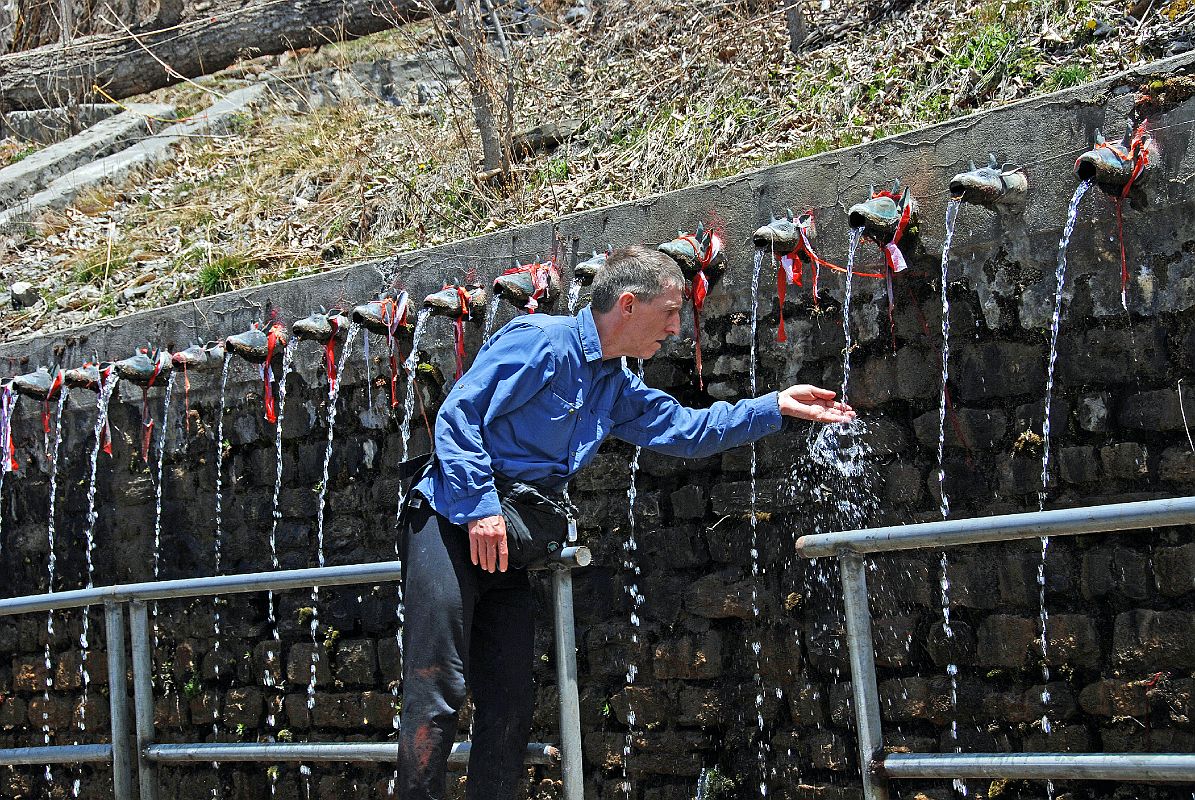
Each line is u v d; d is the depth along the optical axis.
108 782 6.09
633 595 4.62
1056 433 3.71
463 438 3.18
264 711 5.59
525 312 4.85
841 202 4.14
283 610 5.59
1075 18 5.49
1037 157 3.70
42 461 6.72
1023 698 3.71
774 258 4.27
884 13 6.54
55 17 11.05
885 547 2.80
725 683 4.36
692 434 3.51
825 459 4.20
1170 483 3.49
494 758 3.40
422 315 5.22
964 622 3.85
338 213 7.57
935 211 3.91
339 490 5.52
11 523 6.86
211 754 4.04
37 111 10.59
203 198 8.49
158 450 6.21
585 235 4.77
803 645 4.18
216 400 5.97
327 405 5.56
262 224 7.82
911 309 4.01
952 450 3.92
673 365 4.64
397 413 5.30
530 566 3.39
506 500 3.28
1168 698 3.43
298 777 5.44
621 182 6.52
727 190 4.41
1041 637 3.68
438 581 3.22
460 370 5.08
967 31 5.93
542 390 3.31
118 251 8.08
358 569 3.61
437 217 7.09
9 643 6.73
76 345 6.57
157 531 6.20
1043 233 3.71
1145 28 5.18
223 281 7.23
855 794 4.00
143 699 4.23
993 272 3.83
